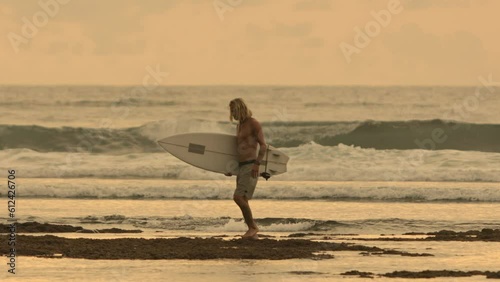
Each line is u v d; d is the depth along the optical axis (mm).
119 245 50594
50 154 118938
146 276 40906
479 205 79938
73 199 84375
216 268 43188
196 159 56969
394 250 50656
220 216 71000
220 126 153125
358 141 153125
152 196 86312
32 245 50250
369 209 76500
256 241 52219
